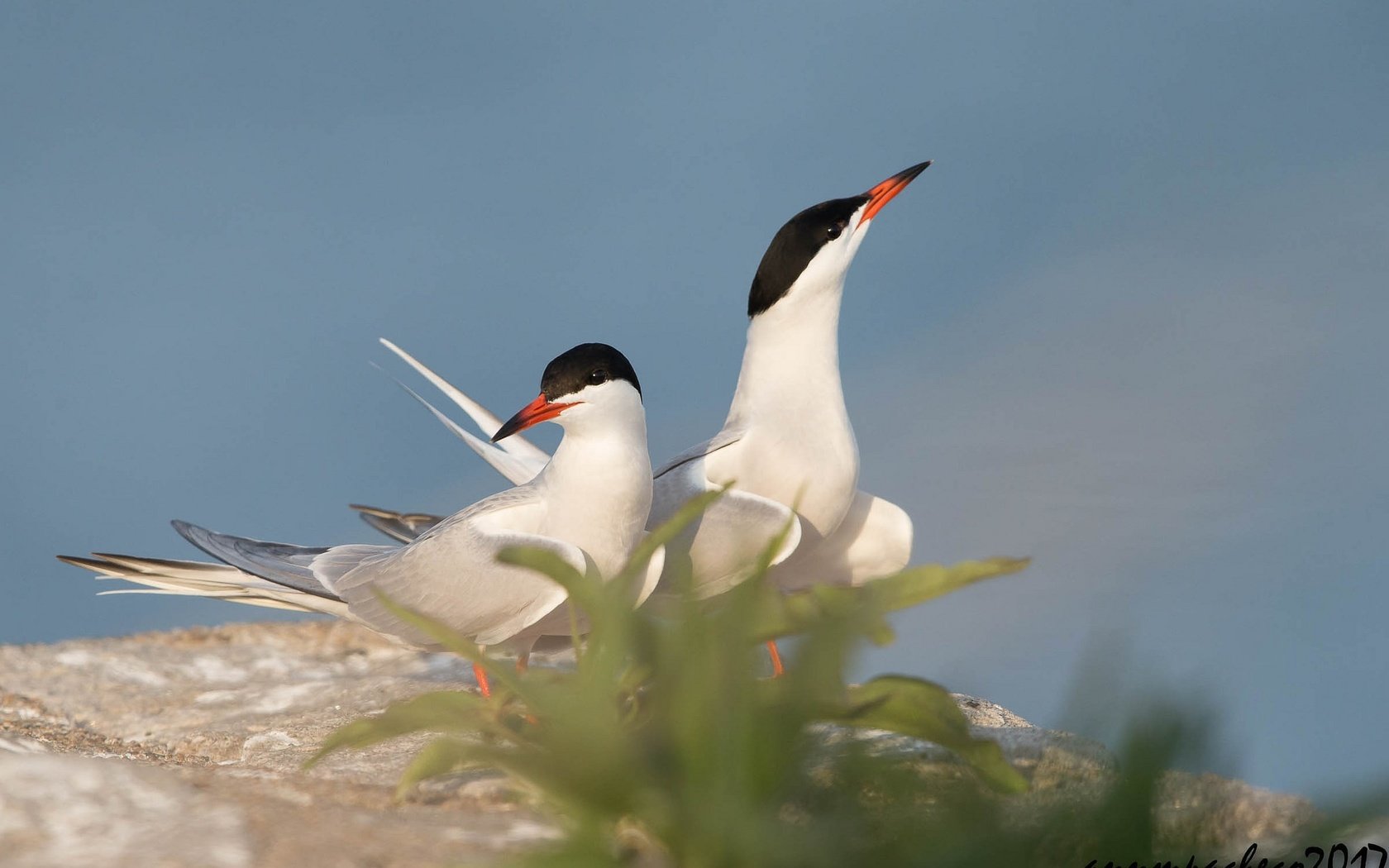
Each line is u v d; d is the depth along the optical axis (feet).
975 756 22.13
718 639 20.22
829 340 35.29
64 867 17.83
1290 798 22.74
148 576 34.30
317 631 44.91
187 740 33.14
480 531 31.35
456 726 22.50
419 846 19.65
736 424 35.47
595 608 21.17
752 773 19.36
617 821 19.69
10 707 36.01
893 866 18.39
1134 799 18.17
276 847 18.97
